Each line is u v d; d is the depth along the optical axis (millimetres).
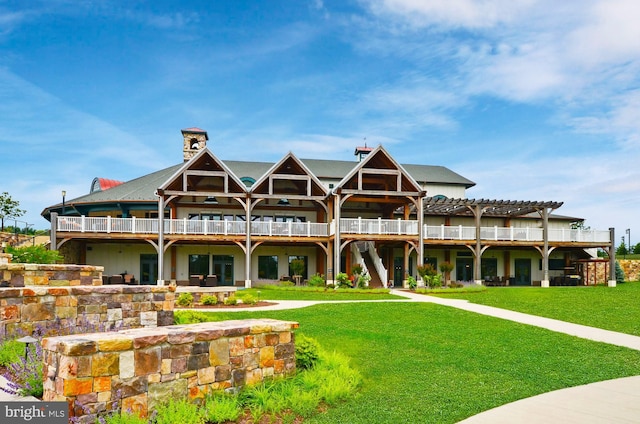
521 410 6645
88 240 29891
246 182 33375
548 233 32281
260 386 6930
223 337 6625
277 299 21688
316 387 7160
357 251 30906
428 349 10797
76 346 5188
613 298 21000
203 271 31672
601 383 8125
